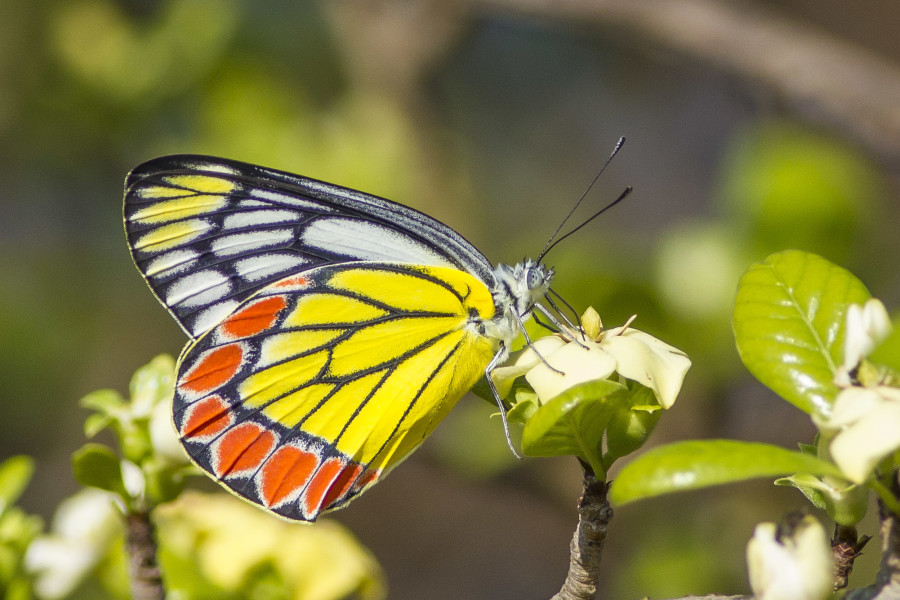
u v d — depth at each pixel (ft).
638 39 2.54
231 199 2.26
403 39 2.53
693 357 2.38
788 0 2.77
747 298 2.12
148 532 2.21
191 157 2.25
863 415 2.07
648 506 2.47
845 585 2.11
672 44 2.53
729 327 2.38
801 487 2.11
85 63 2.53
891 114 2.47
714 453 2.07
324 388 2.25
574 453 2.13
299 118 2.54
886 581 2.08
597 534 2.13
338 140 2.53
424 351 2.25
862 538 2.11
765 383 2.11
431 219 2.25
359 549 2.26
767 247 2.38
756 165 2.39
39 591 2.24
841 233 2.38
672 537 2.46
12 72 2.52
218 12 2.54
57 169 2.59
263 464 2.24
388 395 2.25
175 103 2.56
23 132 2.54
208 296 2.26
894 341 2.08
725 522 2.46
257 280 2.26
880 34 2.78
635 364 2.12
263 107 2.54
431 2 2.53
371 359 2.25
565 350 2.13
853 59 2.50
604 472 2.13
